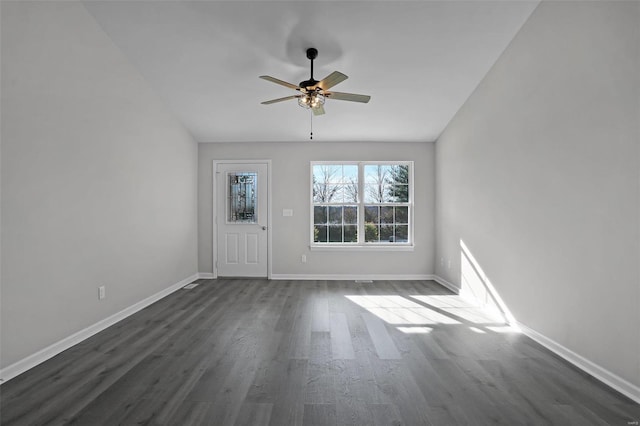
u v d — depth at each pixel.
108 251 3.35
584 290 2.42
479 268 4.00
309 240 5.61
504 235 3.46
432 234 5.57
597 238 2.30
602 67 2.25
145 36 3.29
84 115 3.01
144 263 4.02
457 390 2.12
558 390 2.12
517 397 2.04
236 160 5.64
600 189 2.28
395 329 3.24
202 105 4.54
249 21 3.09
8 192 2.30
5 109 2.28
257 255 5.65
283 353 2.69
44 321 2.59
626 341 2.09
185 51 3.50
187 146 5.23
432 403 1.98
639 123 2.00
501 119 3.51
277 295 4.55
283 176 5.62
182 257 5.08
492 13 2.98
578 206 2.47
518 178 3.21
